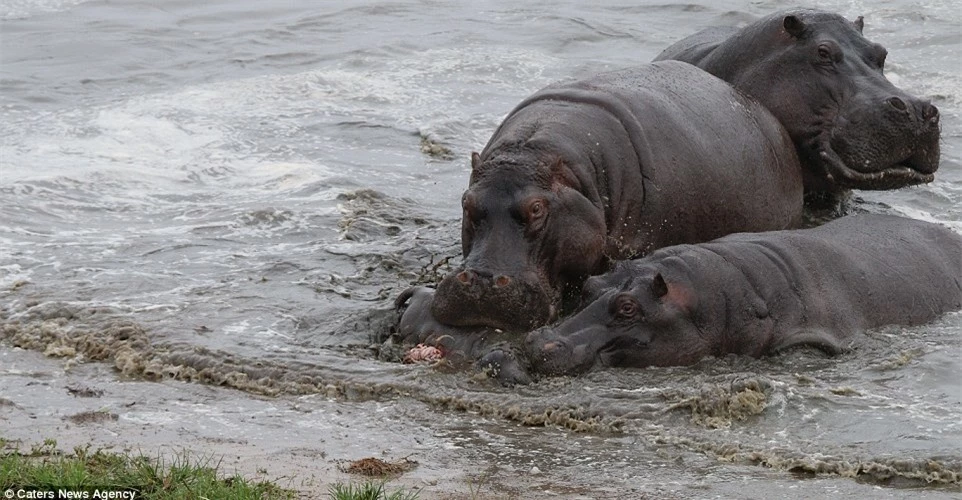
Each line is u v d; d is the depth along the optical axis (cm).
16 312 1466
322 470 1057
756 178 1627
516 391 1246
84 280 1568
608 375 1273
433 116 2381
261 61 2780
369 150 2202
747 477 1070
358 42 2931
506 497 1008
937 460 1082
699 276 1330
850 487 1049
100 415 1192
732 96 1686
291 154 2161
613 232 1458
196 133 2247
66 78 2619
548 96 1546
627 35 2994
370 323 1430
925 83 2547
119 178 1998
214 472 1006
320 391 1266
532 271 1334
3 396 1241
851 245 1472
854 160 1703
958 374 1301
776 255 1387
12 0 3359
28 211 1831
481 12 3234
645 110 1527
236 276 1592
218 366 1309
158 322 1423
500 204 1355
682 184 1518
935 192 1958
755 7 3216
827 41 1738
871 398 1236
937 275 1501
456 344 1318
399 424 1188
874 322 1415
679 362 1304
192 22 3181
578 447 1137
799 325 1352
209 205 1895
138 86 2589
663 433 1160
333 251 1683
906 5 3184
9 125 2270
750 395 1211
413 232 1780
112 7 3303
